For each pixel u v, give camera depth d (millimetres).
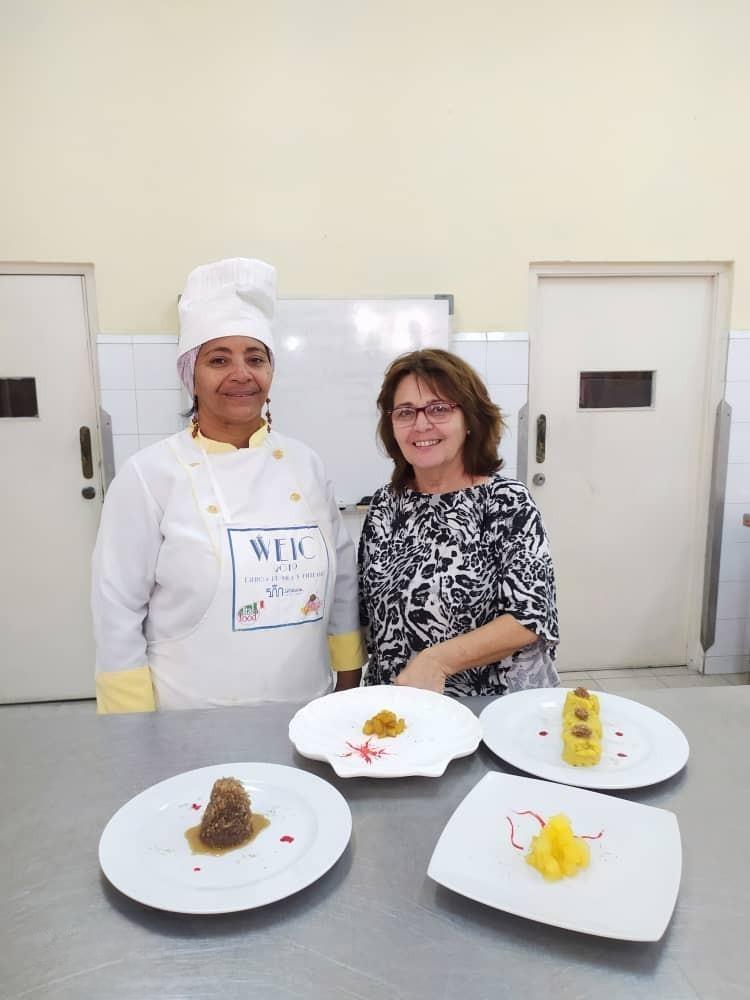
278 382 2859
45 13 2576
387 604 1283
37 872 668
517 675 1209
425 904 622
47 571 2947
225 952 563
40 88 2611
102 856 660
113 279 2734
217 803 696
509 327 2941
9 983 532
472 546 1250
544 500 3166
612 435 3148
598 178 2881
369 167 2789
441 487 1324
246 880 633
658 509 3229
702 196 2934
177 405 2812
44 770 863
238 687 1229
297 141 2746
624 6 2787
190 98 2680
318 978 535
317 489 1356
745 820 755
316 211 2787
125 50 2627
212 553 1208
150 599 1276
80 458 2900
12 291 2762
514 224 2875
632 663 3332
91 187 2682
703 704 1046
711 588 3217
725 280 3043
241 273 1229
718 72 2863
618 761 860
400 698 1016
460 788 826
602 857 664
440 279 2879
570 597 3258
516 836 697
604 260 2928
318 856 661
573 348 3070
